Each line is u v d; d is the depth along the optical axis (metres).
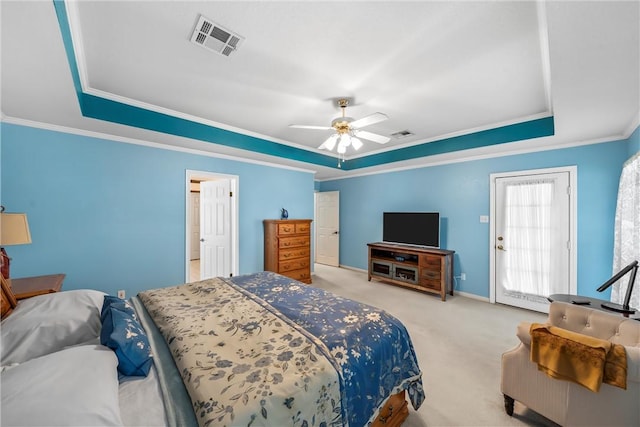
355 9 1.44
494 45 1.73
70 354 1.01
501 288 3.73
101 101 2.43
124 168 3.13
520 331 1.59
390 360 1.44
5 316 1.45
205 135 3.18
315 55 1.87
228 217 4.25
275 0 1.38
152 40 1.70
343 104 2.63
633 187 2.39
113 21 1.52
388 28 1.59
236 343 1.27
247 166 4.39
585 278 3.08
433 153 3.84
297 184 5.09
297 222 4.53
